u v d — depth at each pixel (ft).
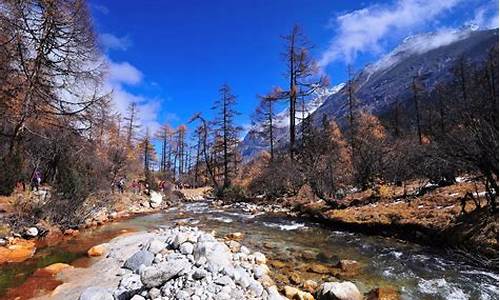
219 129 103.30
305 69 82.38
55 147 51.01
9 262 25.70
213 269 20.21
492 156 26.30
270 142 99.55
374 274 23.15
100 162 65.72
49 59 44.19
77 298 18.99
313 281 21.22
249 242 33.01
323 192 51.83
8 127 48.60
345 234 36.55
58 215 37.99
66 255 27.73
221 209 66.85
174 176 160.25
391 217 35.60
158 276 18.29
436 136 39.42
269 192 73.15
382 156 53.52
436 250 28.27
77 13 44.47
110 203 57.00
